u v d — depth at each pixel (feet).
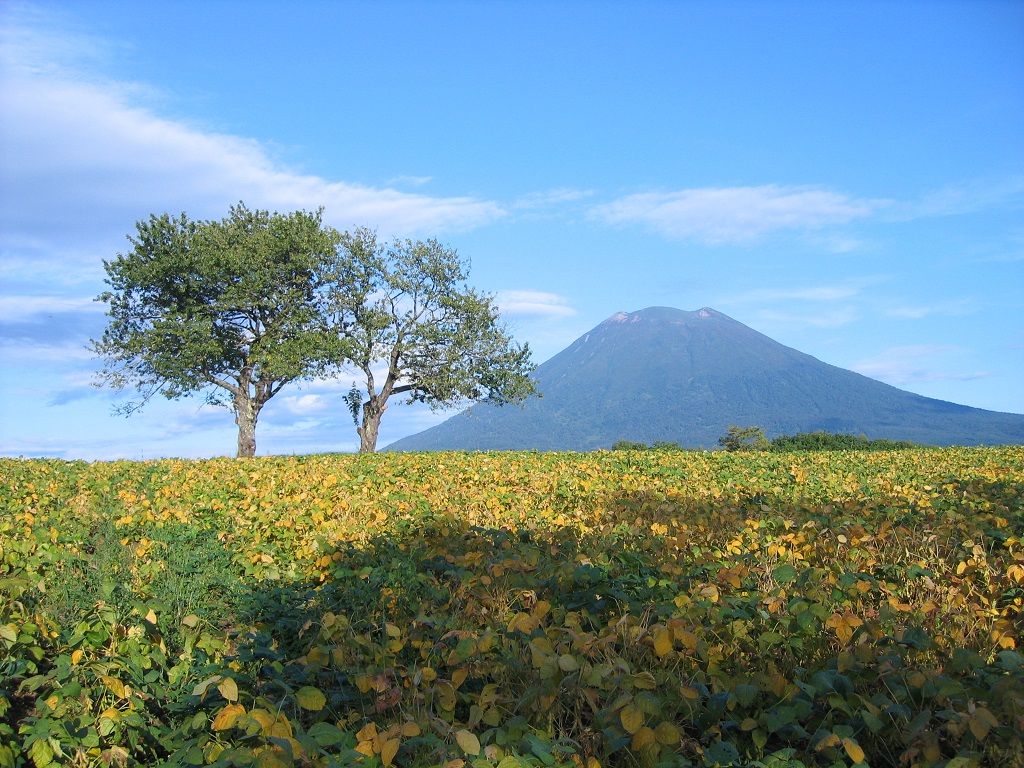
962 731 12.31
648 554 24.34
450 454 81.51
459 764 11.24
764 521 30.01
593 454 78.95
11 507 35.94
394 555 26.35
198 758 12.40
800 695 13.94
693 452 82.74
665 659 15.57
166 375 113.80
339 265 127.75
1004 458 67.82
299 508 35.37
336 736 12.66
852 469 58.39
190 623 18.34
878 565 23.56
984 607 19.99
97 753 13.15
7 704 13.76
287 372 116.47
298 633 19.51
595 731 13.42
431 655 16.87
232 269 116.98
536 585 20.56
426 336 128.88
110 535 29.55
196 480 49.62
